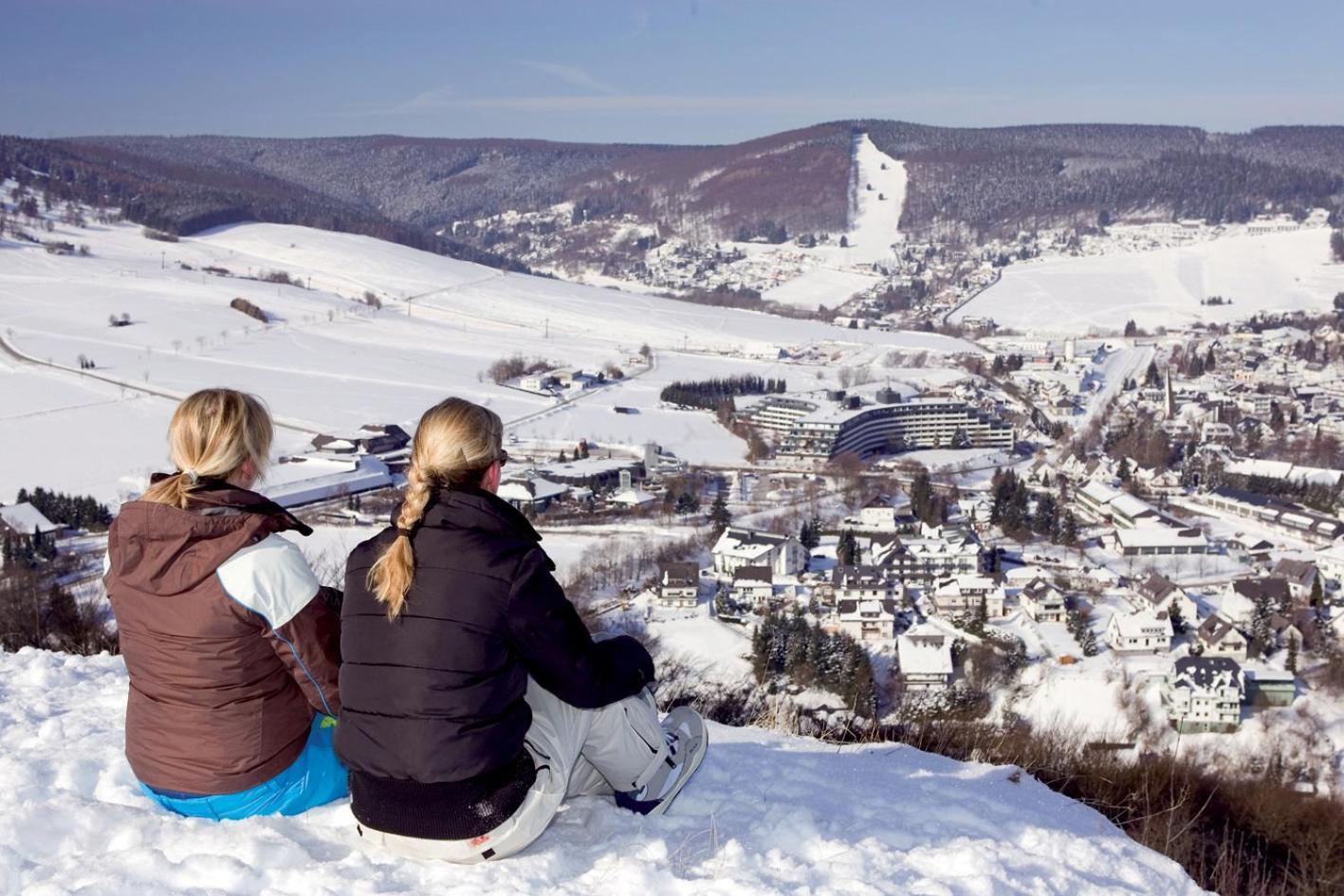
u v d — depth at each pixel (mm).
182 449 4977
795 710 11562
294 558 5004
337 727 4949
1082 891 5395
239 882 4617
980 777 7395
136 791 5781
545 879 4852
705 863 5164
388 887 4652
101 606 16672
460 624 4664
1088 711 47062
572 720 5336
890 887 4961
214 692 5035
